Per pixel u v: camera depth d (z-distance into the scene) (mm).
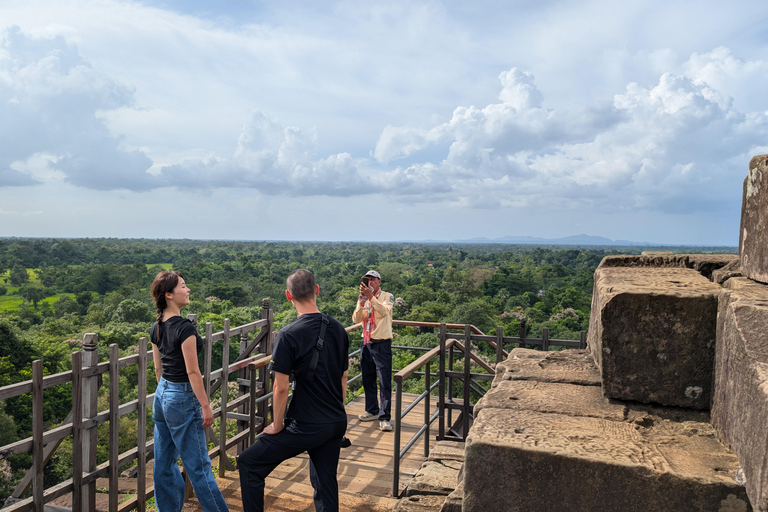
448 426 5035
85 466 2656
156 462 2713
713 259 2287
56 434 2490
